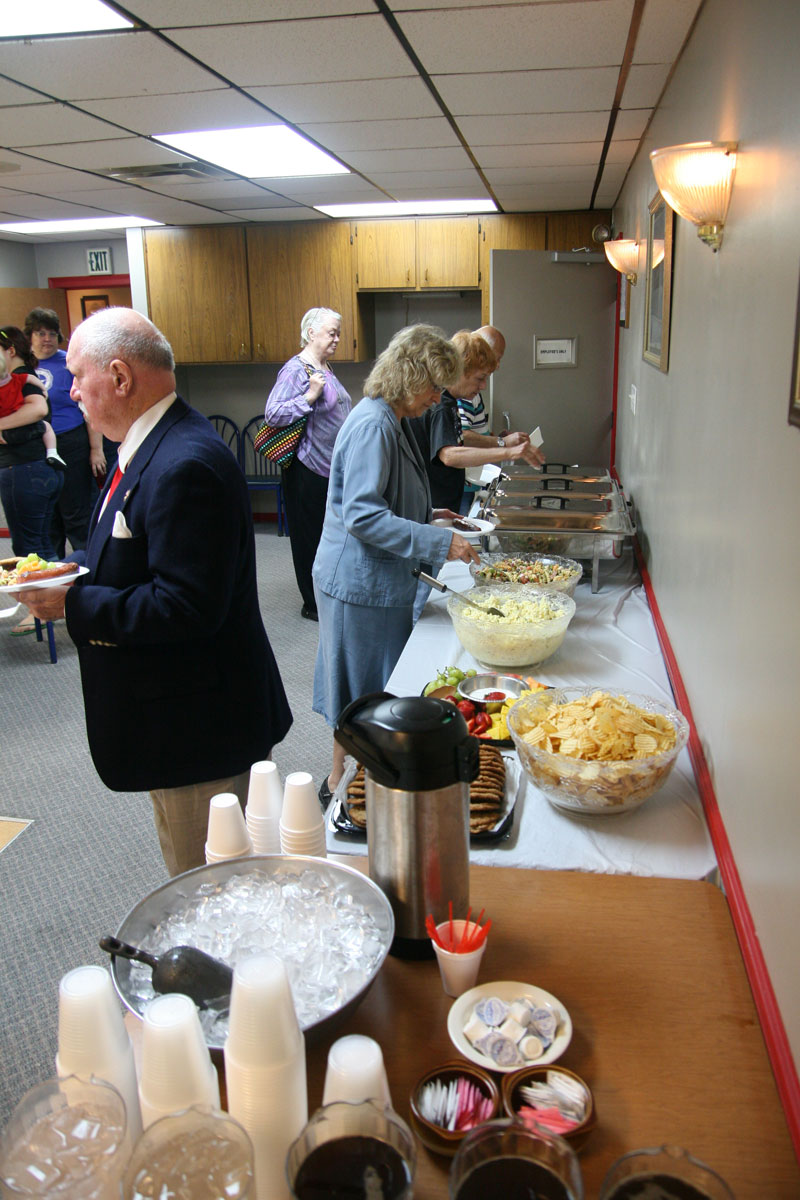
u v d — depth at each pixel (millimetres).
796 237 945
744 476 1228
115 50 2109
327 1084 744
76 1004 747
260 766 1281
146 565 1561
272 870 1114
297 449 4340
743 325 1255
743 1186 771
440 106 2688
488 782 1396
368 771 1040
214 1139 665
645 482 2939
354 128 2973
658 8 1837
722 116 1499
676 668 1910
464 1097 819
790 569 940
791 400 923
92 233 6055
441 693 1751
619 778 1300
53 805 2879
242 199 4527
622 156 3518
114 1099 705
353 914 1042
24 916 2318
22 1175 659
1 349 4273
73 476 5051
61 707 3666
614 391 4965
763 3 1144
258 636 1731
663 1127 831
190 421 1582
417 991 1021
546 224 5199
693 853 1300
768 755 1021
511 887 1218
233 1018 730
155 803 1792
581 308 4863
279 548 6137
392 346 2184
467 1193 669
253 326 5699
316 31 1997
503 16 1902
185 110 2689
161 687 1592
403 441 2270
